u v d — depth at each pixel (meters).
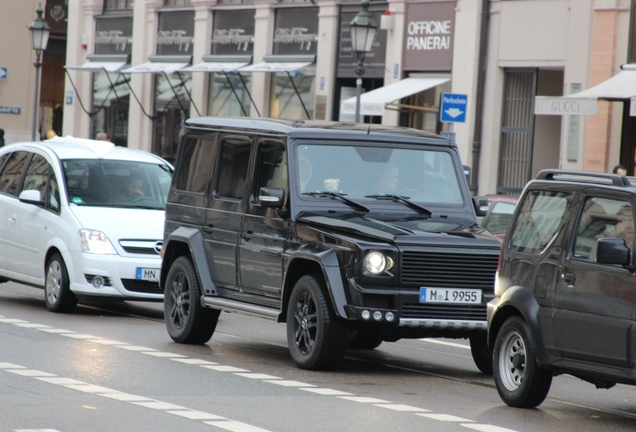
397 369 22.86
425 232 21.64
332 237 21.59
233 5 66.62
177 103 71.06
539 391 18.66
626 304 17.20
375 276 20.98
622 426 17.75
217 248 24.69
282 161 23.38
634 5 45.81
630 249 17.33
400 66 56.28
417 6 55.44
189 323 24.81
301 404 18.09
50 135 60.38
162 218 30.30
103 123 78.00
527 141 51.22
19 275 31.55
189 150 26.34
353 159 23.59
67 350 22.89
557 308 18.30
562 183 18.84
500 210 33.94
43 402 17.30
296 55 62.19
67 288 29.52
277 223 22.97
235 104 66.69
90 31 78.81
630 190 17.69
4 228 32.16
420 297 21.23
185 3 70.38
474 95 52.47
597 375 17.66
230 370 21.36
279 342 26.39
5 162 33.38
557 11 49.00
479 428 16.75
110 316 29.81
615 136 46.47
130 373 20.47
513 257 19.38
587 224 18.17
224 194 24.78
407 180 23.84
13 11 98.81
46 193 31.06
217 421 16.36
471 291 21.53
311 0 61.28
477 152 52.53
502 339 19.22
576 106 41.94
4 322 27.02
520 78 51.44
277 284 22.84
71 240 29.47
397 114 57.06
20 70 99.38
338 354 21.45
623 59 46.28
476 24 52.28
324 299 21.34
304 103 62.12
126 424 15.92
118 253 29.25
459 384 21.27
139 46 73.56
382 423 16.78
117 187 31.03
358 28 47.31
